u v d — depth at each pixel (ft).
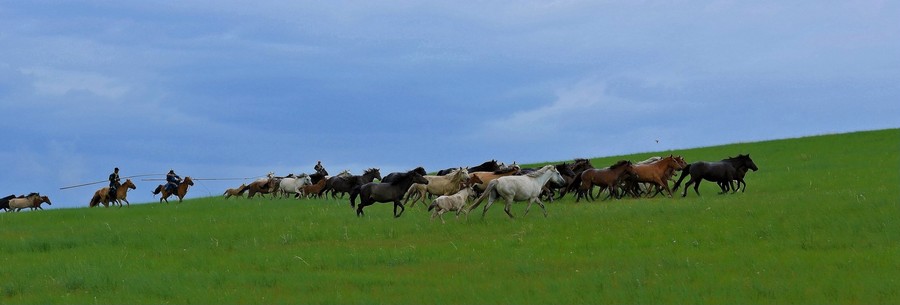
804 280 61.62
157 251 89.25
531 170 123.13
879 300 55.26
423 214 108.06
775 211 92.17
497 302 58.59
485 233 90.79
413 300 60.13
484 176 117.29
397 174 106.73
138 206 140.26
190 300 62.28
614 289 61.46
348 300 60.34
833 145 203.51
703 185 139.13
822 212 89.30
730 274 65.36
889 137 205.87
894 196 95.81
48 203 178.60
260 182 161.58
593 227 90.89
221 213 121.60
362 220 104.22
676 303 56.34
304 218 108.99
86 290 68.13
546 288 62.80
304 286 66.54
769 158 191.93
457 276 68.95
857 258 68.64
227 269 76.28
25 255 89.25
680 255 74.38
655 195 122.42
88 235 100.53
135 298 63.72
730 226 86.28
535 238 85.87
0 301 65.05
